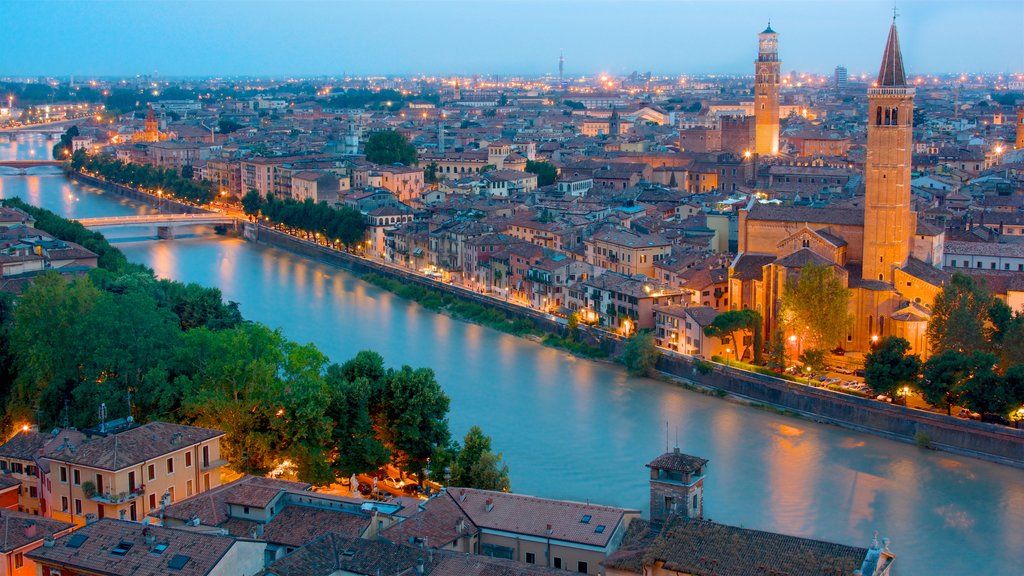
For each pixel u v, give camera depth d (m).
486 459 179.75
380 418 198.88
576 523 145.50
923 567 173.88
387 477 197.88
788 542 128.62
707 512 192.25
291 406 182.25
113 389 193.75
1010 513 194.75
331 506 145.00
